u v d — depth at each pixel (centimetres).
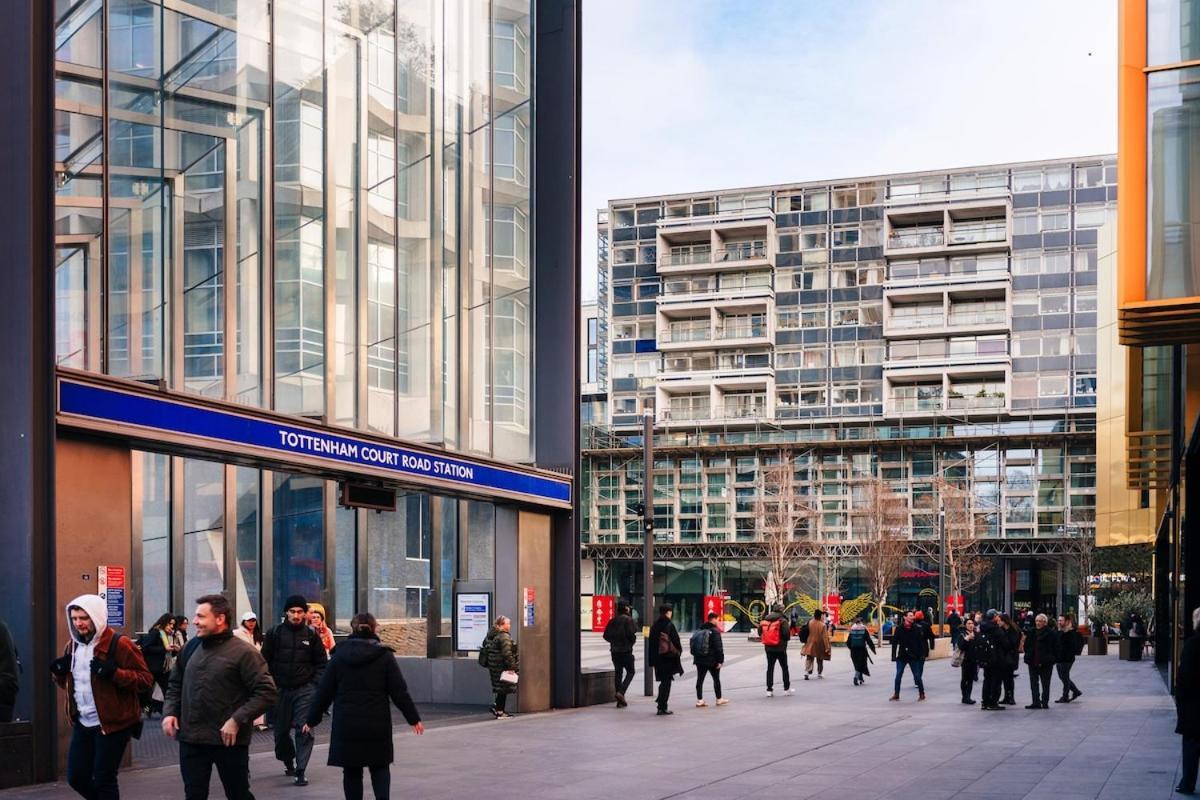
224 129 2009
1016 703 2486
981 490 8038
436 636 2903
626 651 2292
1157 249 1444
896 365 8269
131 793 1157
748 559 8312
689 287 8875
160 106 1939
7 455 1217
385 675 943
